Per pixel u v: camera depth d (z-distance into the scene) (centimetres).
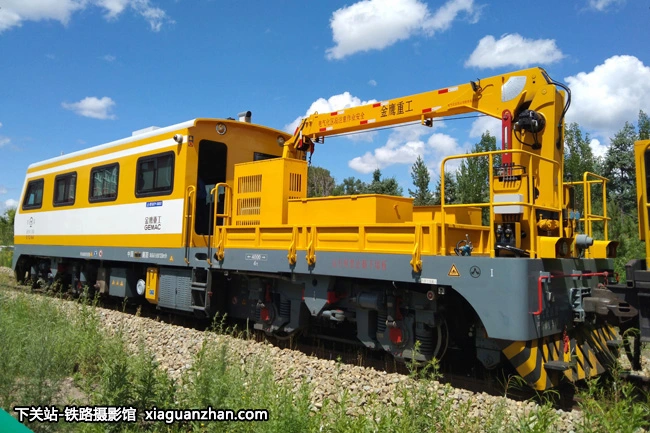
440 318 646
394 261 629
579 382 616
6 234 3306
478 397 556
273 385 490
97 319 813
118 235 1118
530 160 586
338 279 741
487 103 695
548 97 655
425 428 409
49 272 1483
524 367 547
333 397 548
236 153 1019
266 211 838
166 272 1005
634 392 578
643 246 1308
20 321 743
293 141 928
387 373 652
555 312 574
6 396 480
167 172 992
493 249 574
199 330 967
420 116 766
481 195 1741
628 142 2945
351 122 841
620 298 570
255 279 858
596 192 2033
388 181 2131
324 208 752
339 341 813
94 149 1238
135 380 491
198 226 963
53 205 1402
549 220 642
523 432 400
